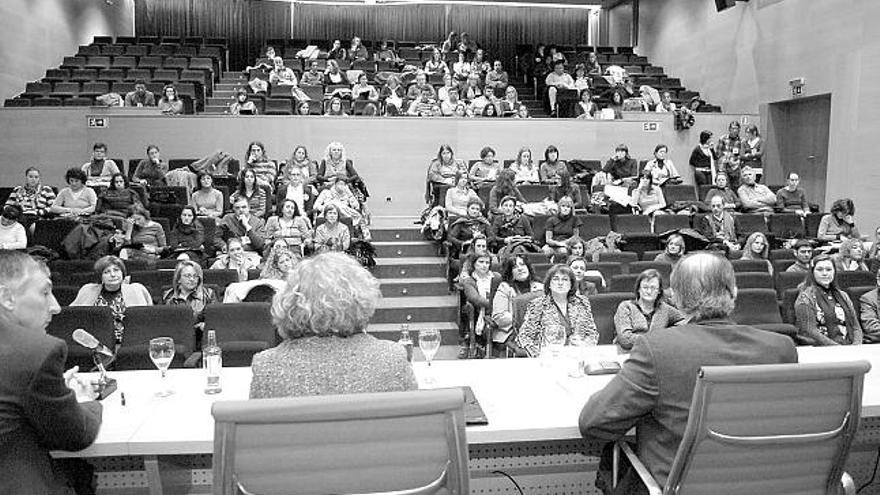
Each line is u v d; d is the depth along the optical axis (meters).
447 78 12.35
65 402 1.82
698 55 14.57
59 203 8.10
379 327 6.59
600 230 8.06
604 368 2.72
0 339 1.80
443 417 1.47
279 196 8.24
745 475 1.79
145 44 14.55
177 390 2.56
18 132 10.70
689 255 2.03
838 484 1.88
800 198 9.61
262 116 10.34
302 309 1.74
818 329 4.93
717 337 1.88
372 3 17.34
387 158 10.50
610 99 12.32
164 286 5.74
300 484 1.46
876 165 9.87
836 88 10.63
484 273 5.78
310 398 1.43
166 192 8.54
